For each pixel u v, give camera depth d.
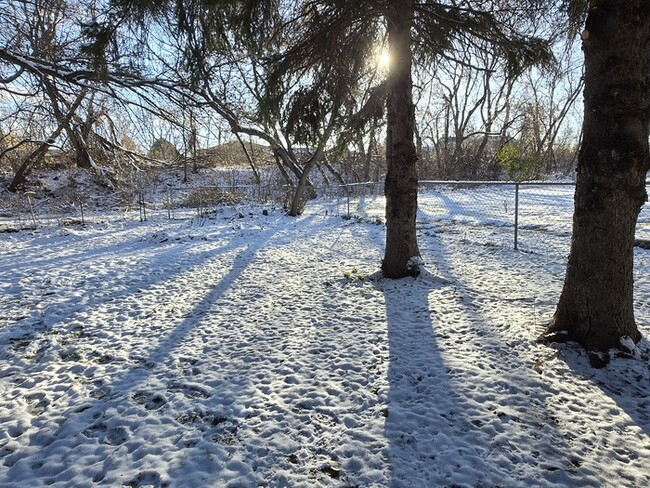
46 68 9.29
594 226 3.66
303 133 6.21
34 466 2.71
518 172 23.05
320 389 3.50
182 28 4.43
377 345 4.28
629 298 3.73
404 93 5.84
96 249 9.66
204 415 3.19
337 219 14.42
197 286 6.65
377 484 2.46
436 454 2.69
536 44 5.31
